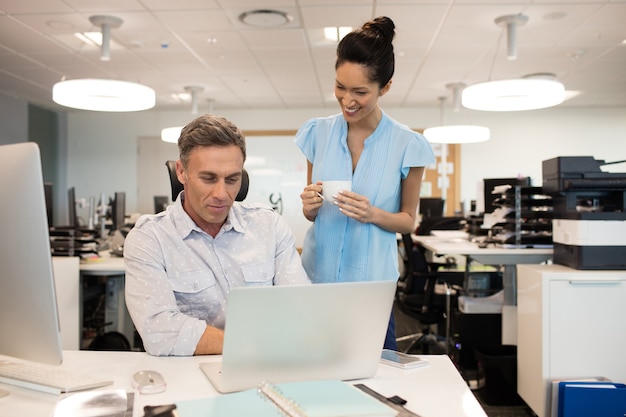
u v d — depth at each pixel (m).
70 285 2.93
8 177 0.85
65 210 8.25
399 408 0.85
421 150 1.48
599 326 2.35
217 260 1.29
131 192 8.22
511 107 3.66
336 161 1.53
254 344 0.87
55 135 8.13
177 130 4.86
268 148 8.10
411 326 4.67
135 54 5.12
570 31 4.38
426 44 4.75
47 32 4.49
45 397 0.93
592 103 7.27
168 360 1.11
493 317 3.32
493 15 4.02
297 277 1.37
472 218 4.24
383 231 1.50
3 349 0.94
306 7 3.89
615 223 2.43
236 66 5.57
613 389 2.14
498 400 2.76
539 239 3.16
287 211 8.05
